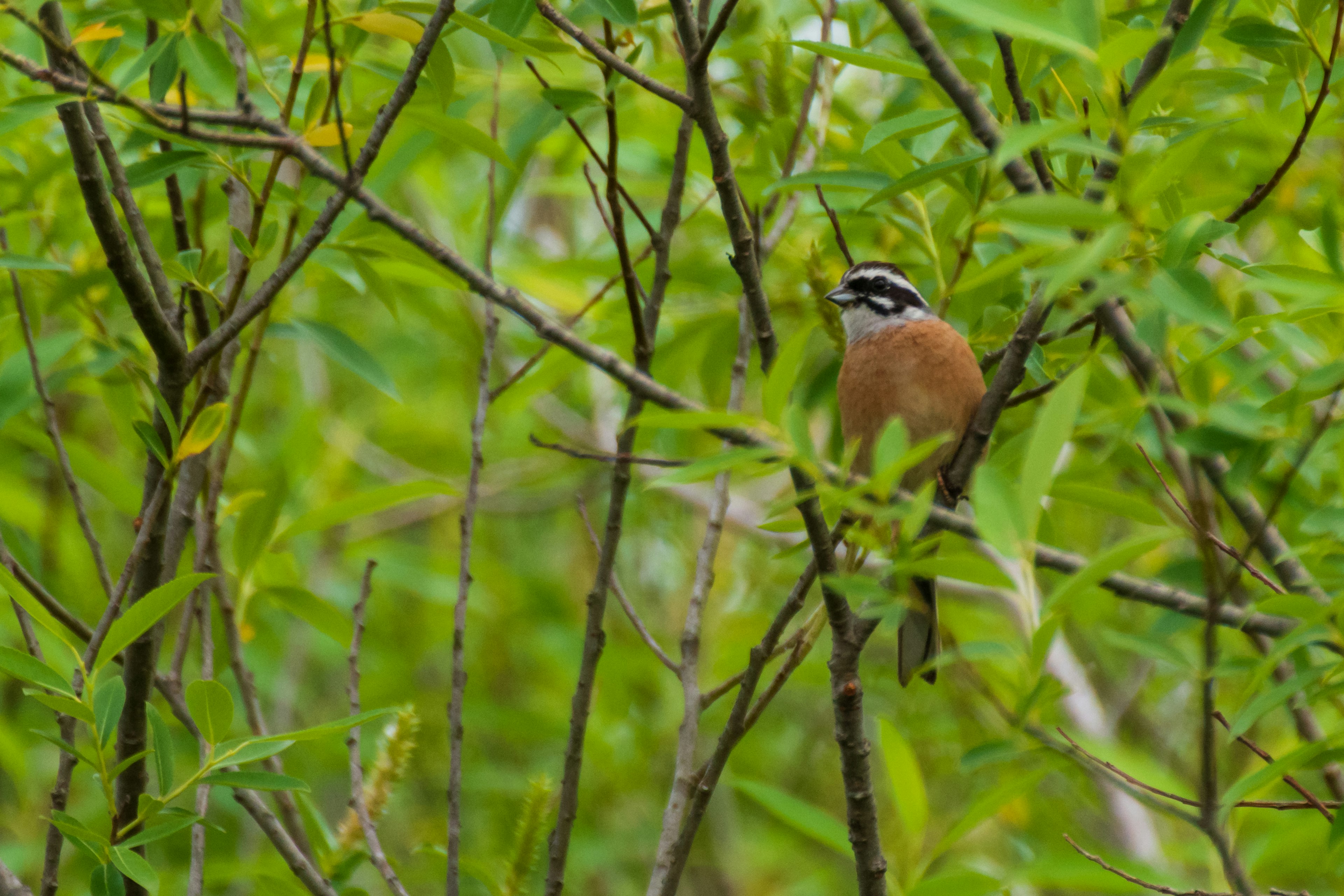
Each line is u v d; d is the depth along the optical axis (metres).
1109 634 4.79
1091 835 11.55
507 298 5.98
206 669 7.08
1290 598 4.83
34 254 9.02
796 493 5.74
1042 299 6.56
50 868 6.04
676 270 10.67
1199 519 4.67
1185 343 6.92
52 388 8.48
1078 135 5.23
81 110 5.89
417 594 14.53
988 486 4.38
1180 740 12.59
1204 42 7.41
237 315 6.32
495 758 14.37
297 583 9.09
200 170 8.19
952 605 11.97
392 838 13.15
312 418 10.81
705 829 13.68
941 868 10.09
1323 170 9.23
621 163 10.62
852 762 6.25
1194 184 9.26
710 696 7.34
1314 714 7.89
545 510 14.79
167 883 9.95
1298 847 6.71
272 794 8.03
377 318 15.03
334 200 6.16
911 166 8.02
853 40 8.87
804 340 5.13
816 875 12.05
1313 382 4.68
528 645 13.85
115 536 12.99
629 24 6.80
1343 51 6.62
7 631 10.16
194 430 6.25
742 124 9.82
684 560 15.05
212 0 6.39
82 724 11.62
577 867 11.90
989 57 9.30
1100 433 6.02
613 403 14.40
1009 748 5.18
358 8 6.96
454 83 7.23
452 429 16.08
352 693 7.15
